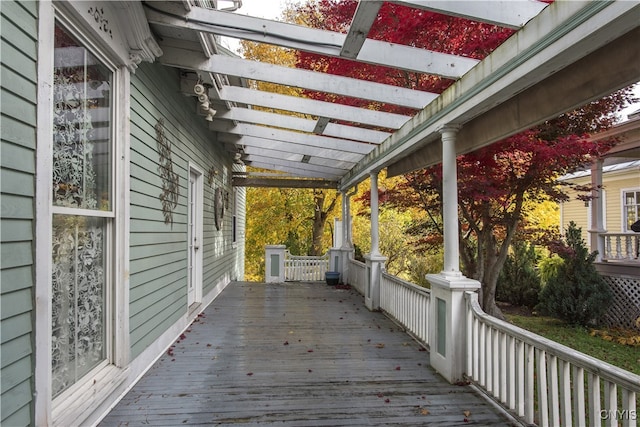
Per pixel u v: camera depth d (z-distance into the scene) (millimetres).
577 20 1774
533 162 4961
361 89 3561
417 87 5383
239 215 10750
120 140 2639
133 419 2396
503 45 2338
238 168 9945
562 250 6281
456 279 3133
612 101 4887
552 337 5684
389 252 13031
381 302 5750
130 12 2500
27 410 1669
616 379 1691
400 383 3051
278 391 2855
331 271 8891
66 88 2055
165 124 3717
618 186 9961
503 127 2902
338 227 10359
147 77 3221
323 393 2836
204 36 3100
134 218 2930
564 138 4836
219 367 3324
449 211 3281
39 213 1723
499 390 2641
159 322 3584
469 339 3014
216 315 5387
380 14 4652
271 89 9180
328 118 4277
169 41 3387
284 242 15141
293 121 4898
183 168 4434
